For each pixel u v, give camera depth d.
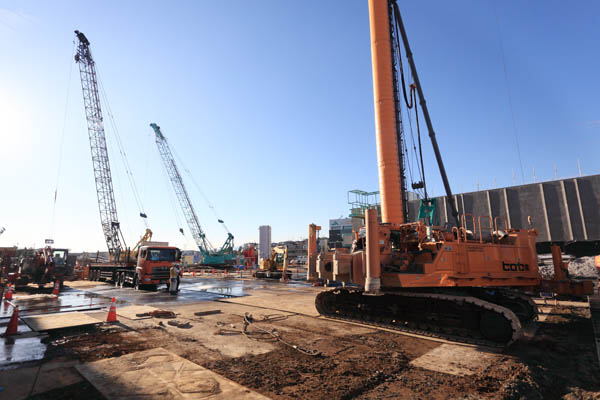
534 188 47.81
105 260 35.69
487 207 51.38
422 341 7.98
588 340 8.12
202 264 67.38
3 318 10.62
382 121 16.41
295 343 7.62
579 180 44.34
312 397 4.69
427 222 18.73
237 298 16.20
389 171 16.00
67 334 8.43
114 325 9.51
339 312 11.10
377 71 16.86
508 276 9.42
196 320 10.38
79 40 50.94
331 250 11.59
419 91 21.02
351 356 6.68
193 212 73.06
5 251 43.22
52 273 21.73
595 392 5.00
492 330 7.72
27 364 5.98
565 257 30.22
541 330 9.23
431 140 21.16
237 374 5.58
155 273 20.81
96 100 51.62
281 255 36.00
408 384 5.25
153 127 73.19
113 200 51.12
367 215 9.27
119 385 4.96
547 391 5.14
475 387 5.13
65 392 4.72
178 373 5.50
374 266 8.99
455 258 8.86
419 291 9.11
